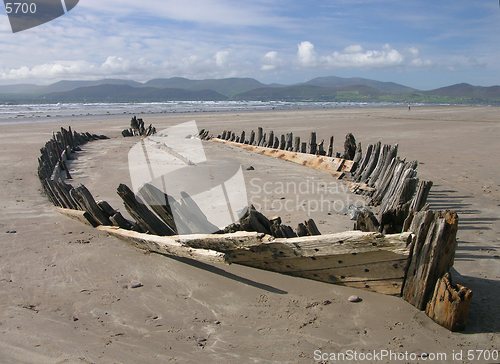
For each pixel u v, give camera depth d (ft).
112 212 22.77
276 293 15.60
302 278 16.61
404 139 63.57
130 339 12.75
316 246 15.81
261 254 16.96
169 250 17.70
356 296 15.19
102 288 15.93
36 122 105.29
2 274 16.98
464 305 13.01
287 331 13.34
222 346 12.54
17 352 11.73
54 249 19.53
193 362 11.73
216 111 173.58
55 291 15.65
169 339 12.81
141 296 15.38
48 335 12.69
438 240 13.67
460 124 92.17
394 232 16.58
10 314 13.82
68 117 127.85
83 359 11.60
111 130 85.20
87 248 19.61
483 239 21.31
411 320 13.83
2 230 22.18
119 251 19.24
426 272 14.05
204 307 14.73
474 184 33.27
